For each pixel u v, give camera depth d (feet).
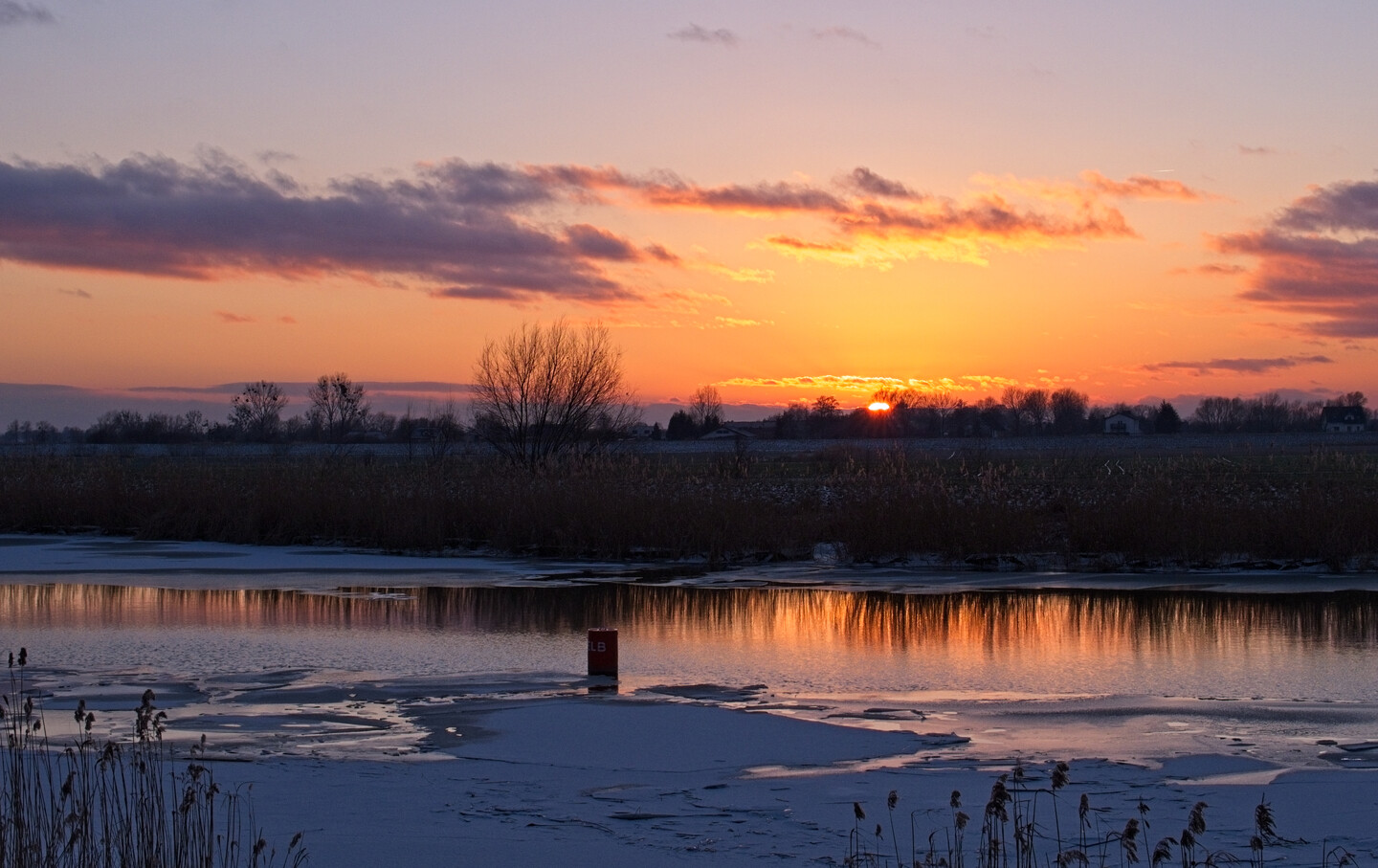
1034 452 228.84
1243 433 377.91
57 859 24.00
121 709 43.16
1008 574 87.35
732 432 405.80
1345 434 342.23
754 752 36.86
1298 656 55.11
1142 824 28.73
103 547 105.91
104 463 136.46
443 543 103.50
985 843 27.37
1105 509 94.63
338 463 131.85
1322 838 27.84
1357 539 89.56
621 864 25.84
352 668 51.70
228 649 56.44
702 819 29.53
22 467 137.08
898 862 25.84
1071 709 43.65
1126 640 59.57
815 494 111.34
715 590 78.79
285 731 39.78
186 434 368.48
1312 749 37.40
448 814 29.71
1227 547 91.15
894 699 45.68
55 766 32.58
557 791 32.17
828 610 70.08
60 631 61.77
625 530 98.94
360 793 31.53
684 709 42.86
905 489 100.73
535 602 73.20
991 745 38.06
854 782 33.19
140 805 25.50
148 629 62.39
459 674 50.44
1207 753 36.76
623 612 68.95
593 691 46.96
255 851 23.11
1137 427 422.00
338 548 105.09
